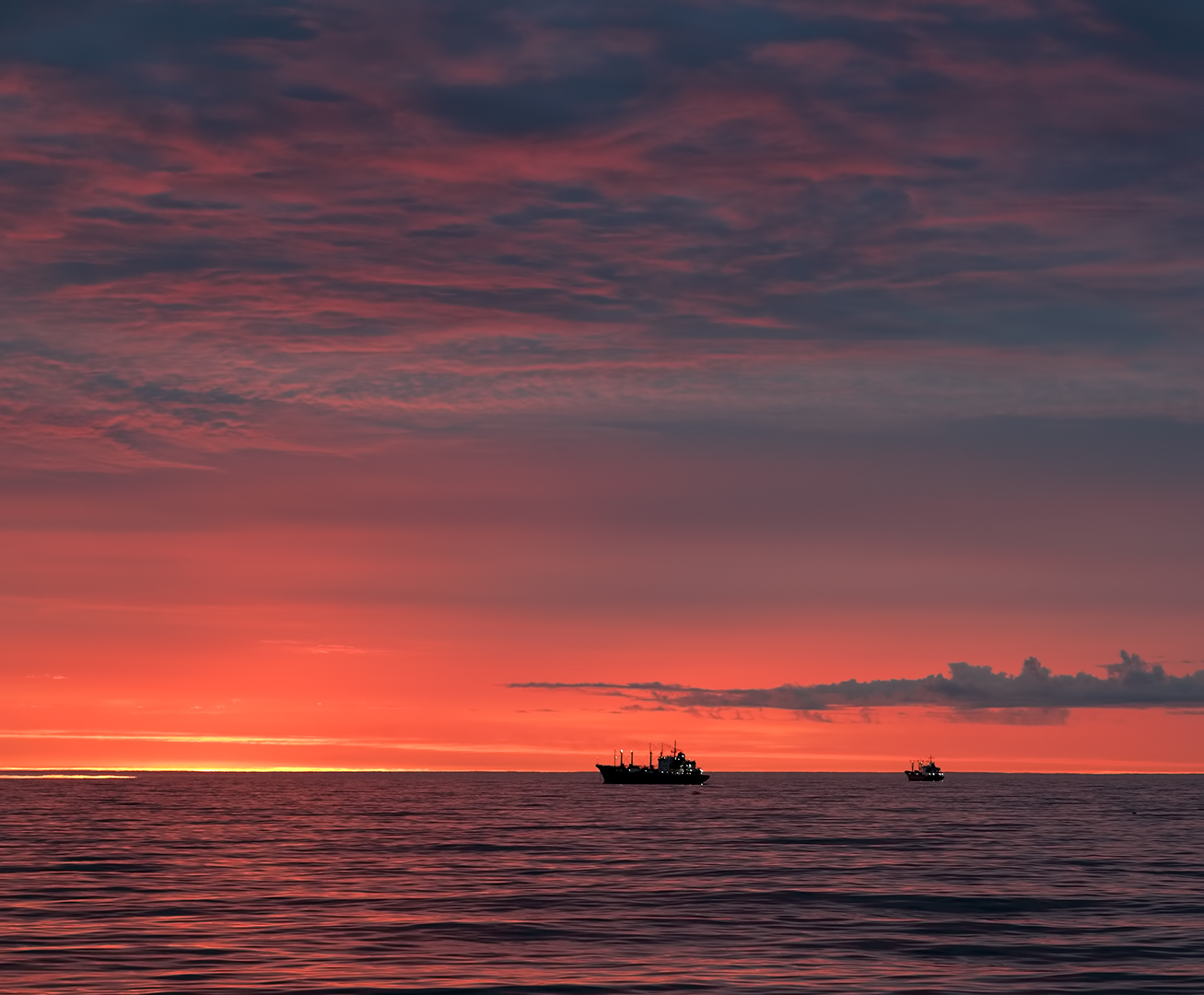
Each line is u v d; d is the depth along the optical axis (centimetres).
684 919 7750
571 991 5422
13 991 5384
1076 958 6303
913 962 6191
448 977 5756
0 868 11569
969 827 19362
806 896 9125
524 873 10938
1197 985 5588
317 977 5744
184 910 8156
